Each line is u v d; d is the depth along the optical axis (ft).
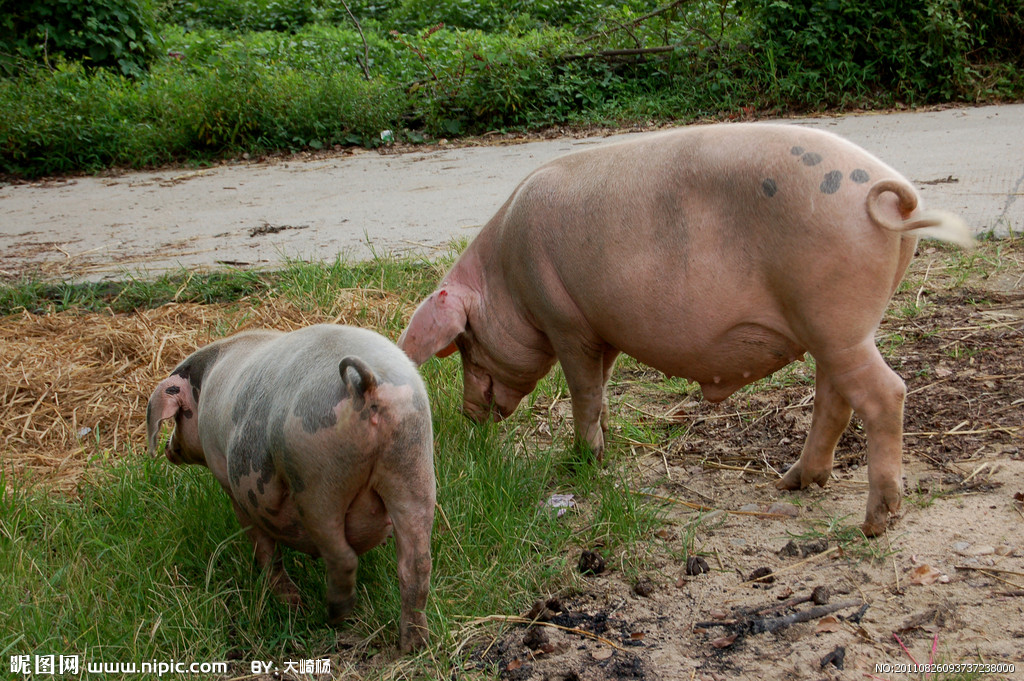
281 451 10.27
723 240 12.02
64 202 37.86
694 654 10.65
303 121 45.75
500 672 10.73
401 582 10.69
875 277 11.34
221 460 11.96
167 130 45.19
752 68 43.80
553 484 14.97
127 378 19.24
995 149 31.65
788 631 10.82
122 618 11.39
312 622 11.84
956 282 21.11
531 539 12.98
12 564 12.34
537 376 15.28
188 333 21.01
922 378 17.11
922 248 23.71
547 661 10.80
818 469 13.85
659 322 12.62
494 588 11.98
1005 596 10.98
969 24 41.91
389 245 27.22
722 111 43.27
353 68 52.80
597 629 11.33
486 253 14.89
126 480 14.42
